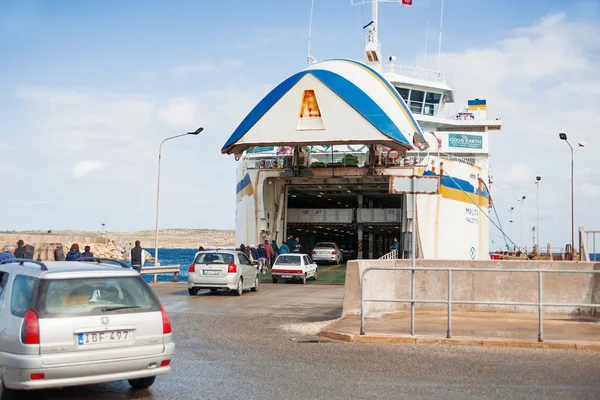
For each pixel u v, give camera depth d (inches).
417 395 276.4
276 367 342.6
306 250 2262.6
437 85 1514.5
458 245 1280.8
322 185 1393.9
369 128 1008.2
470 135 1513.3
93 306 270.1
